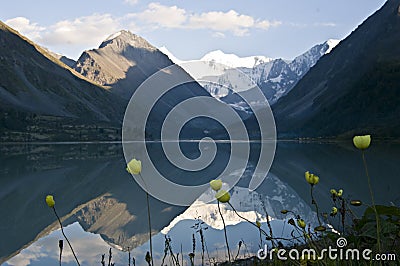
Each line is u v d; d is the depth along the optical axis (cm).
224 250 1159
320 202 2080
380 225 362
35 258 1435
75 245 1587
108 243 1564
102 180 4381
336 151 8206
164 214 1964
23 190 3662
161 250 1259
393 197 2133
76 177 4669
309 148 9825
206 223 1566
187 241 1334
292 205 1948
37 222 2291
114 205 2784
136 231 1708
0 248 1656
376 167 4444
